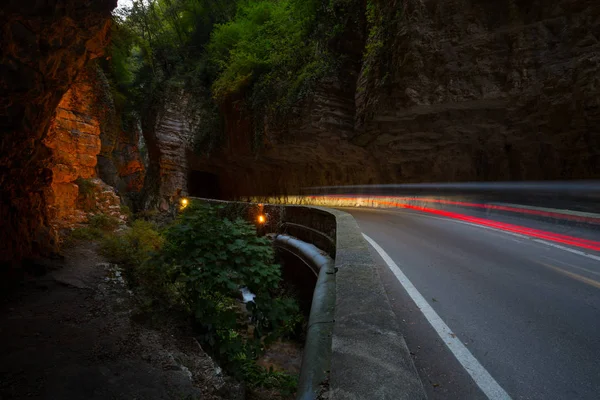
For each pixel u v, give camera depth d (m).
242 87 25.25
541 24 9.95
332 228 7.15
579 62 9.19
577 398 2.03
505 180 13.04
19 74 4.61
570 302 3.43
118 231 9.77
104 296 5.56
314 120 18.80
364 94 16.05
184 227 5.36
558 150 11.12
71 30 4.91
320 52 19.20
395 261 5.34
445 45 11.83
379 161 19.14
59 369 3.56
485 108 12.04
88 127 10.91
